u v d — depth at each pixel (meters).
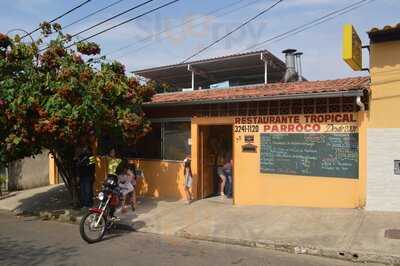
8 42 11.79
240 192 12.09
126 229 10.45
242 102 12.05
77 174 13.17
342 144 10.52
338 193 10.57
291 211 10.63
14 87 11.21
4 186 17.53
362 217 9.57
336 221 9.43
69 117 10.66
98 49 12.30
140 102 12.55
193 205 12.27
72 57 11.73
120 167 12.15
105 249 8.48
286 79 17.62
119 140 12.91
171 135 13.81
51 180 18.88
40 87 11.23
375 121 10.11
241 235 9.05
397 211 9.89
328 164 10.71
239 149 12.16
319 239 8.37
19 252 8.27
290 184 11.28
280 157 11.45
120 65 12.63
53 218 12.34
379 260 7.33
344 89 10.05
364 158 10.22
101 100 11.48
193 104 12.89
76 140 11.62
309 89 11.20
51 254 8.10
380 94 10.08
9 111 11.04
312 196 10.94
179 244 8.89
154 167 14.10
